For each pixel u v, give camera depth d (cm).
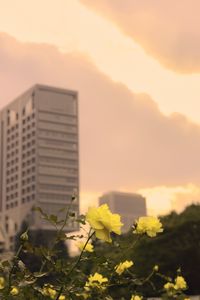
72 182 15188
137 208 17525
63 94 15925
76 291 251
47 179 14938
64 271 246
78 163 15450
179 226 1759
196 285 1769
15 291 259
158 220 278
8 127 16512
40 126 15300
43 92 15712
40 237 4703
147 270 1664
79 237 240
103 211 226
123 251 269
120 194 17262
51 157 15212
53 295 254
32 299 244
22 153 15638
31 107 15675
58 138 15462
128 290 298
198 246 1745
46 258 244
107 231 225
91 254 259
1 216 15762
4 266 244
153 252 1692
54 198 14825
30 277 243
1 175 16350
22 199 15200
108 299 275
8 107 16600
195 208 1839
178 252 1728
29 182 15100
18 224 14925
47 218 243
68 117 15775
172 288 346
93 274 268
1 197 16125
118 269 297
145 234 275
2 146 16625
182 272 1759
